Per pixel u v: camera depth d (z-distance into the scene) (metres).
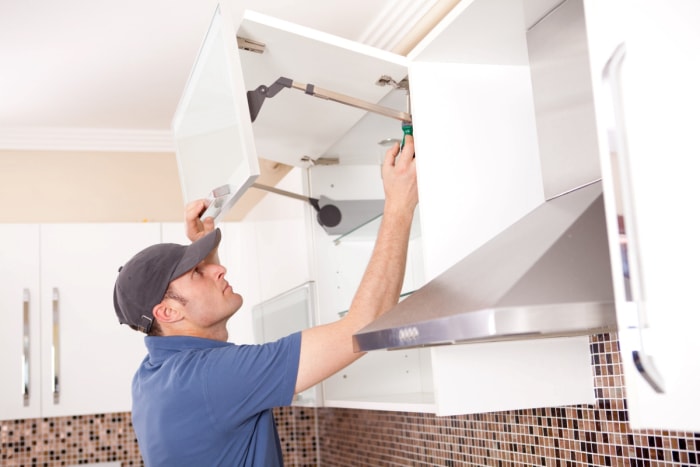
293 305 2.58
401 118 1.80
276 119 2.10
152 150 3.79
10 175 3.64
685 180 0.94
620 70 1.00
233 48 1.59
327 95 1.77
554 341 1.71
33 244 3.28
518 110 1.78
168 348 1.80
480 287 1.20
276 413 3.73
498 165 1.74
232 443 1.69
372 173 2.49
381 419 2.98
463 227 1.69
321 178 2.54
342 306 2.50
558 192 1.60
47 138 3.65
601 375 1.71
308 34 1.66
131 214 3.74
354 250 2.45
